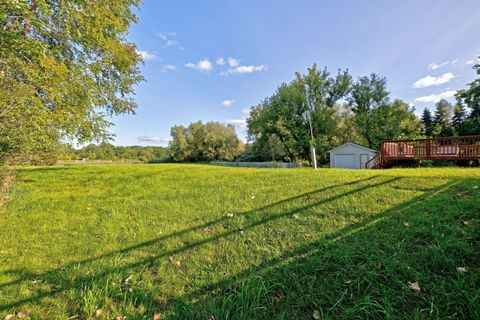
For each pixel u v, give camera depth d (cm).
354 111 2761
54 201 569
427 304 163
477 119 2425
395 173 609
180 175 891
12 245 317
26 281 226
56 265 257
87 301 190
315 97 2603
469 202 325
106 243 312
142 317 173
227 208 424
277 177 675
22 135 560
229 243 288
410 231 263
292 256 243
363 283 191
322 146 2577
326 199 413
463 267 196
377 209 343
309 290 189
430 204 335
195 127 4728
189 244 294
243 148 4475
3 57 500
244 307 175
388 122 2475
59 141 805
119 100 1202
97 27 725
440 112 4506
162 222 381
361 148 2019
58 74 626
